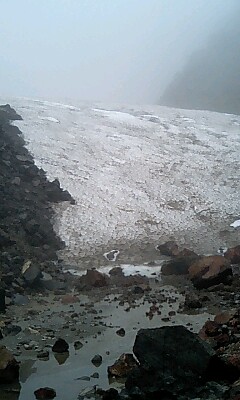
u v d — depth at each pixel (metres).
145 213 26.91
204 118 48.12
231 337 11.27
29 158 31.08
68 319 13.40
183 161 35.59
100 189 29.12
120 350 11.07
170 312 13.89
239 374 9.33
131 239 23.59
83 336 12.01
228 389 8.88
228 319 12.42
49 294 16.06
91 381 9.55
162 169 33.69
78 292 16.36
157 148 37.66
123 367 9.84
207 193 30.66
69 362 10.45
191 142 39.97
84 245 22.47
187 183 31.86
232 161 36.50
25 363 10.41
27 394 9.11
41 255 20.05
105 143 37.06
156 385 8.88
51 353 10.94
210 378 9.28
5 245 19.12
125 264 20.38
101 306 14.73
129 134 40.22
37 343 11.53
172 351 9.33
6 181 25.34
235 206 29.08
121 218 25.89
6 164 27.05
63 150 34.09
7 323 12.89
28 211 23.31
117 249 22.30
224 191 31.19
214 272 16.59
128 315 13.77
